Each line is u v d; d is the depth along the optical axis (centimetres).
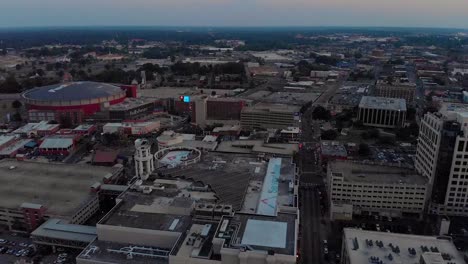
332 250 19238
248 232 14938
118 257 15650
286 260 13375
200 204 17262
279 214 16475
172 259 14212
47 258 18575
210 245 14825
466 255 17375
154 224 16788
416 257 15900
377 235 17500
